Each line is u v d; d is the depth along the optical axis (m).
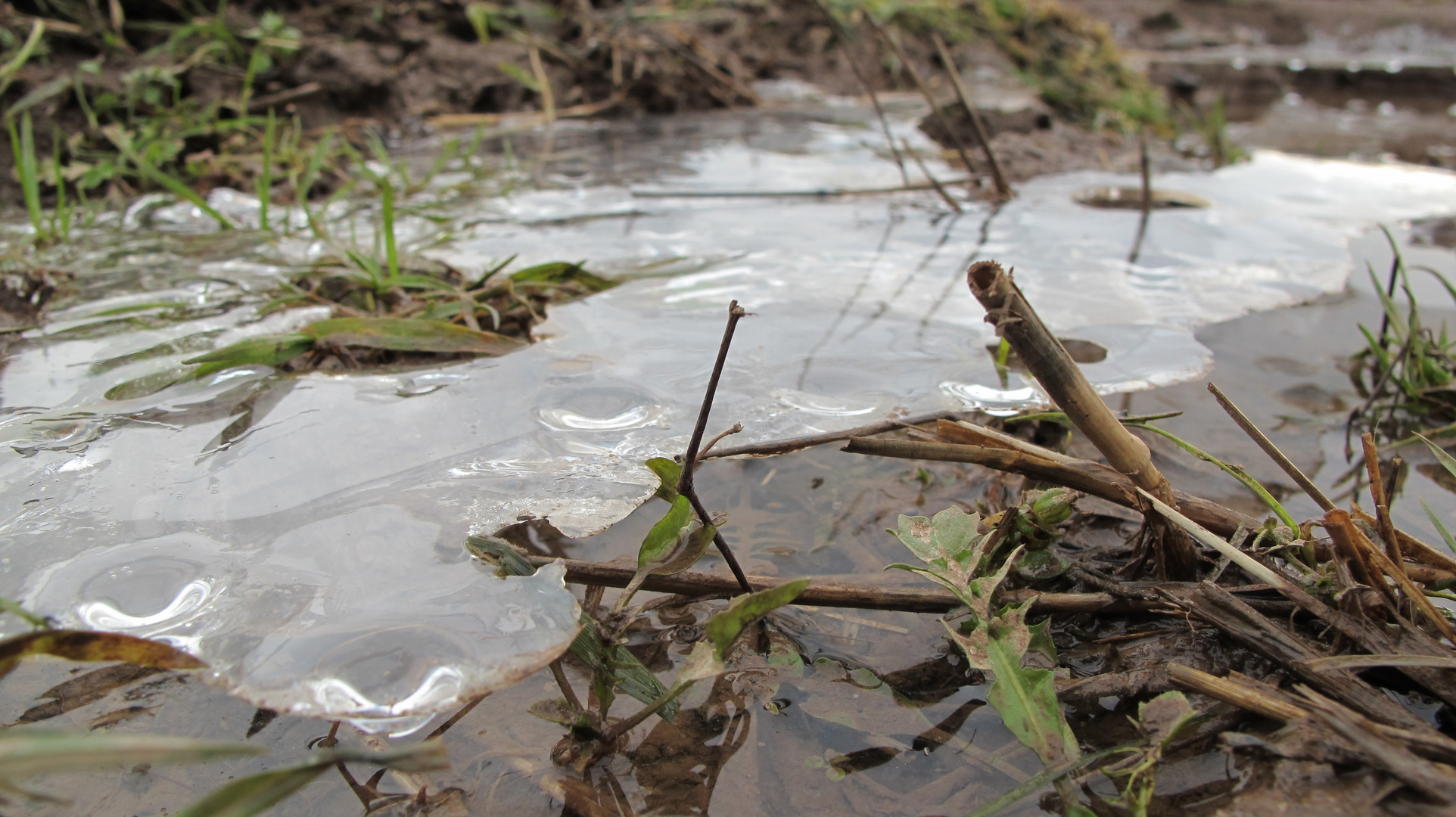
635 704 0.40
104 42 1.07
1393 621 0.38
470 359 0.56
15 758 0.29
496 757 0.38
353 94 1.18
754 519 0.47
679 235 0.80
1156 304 0.67
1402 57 2.44
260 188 0.80
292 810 0.36
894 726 0.39
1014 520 0.43
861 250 0.77
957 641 0.39
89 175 0.89
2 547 0.43
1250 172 1.12
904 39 1.52
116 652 0.36
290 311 0.62
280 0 1.24
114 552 0.43
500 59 1.31
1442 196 1.00
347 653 0.38
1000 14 1.63
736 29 1.47
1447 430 0.51
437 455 0.49
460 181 0.98
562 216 0.85
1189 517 0.42
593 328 0.60
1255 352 0.60
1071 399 0.40
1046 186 1.01
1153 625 0.41
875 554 0.45
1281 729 0.36
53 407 0.52
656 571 0.40
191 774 0.37
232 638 0.39
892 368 0.56
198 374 0.54
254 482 0.47
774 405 0.53
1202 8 2.84
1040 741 0.37
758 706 0.39
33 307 0.64
